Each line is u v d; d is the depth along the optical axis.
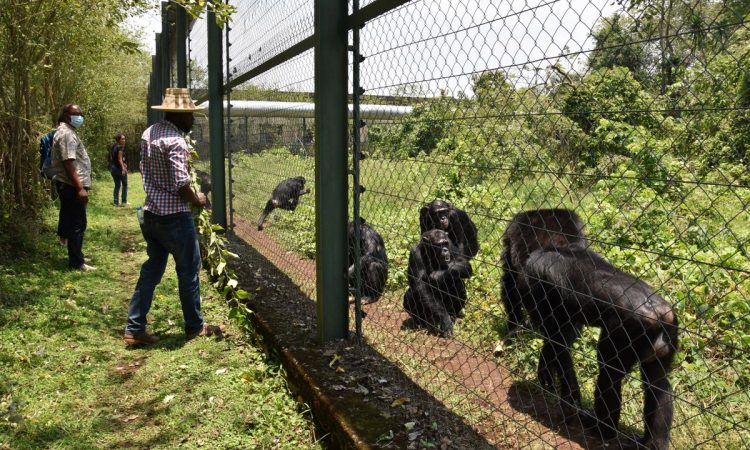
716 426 3.36
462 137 3.05
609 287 3.34
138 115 34.97
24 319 5.70
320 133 4.31
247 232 8.45
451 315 5.75
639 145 2.45
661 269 4.87
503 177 2.96
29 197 10.87
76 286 7.21
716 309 4.37
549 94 2.46
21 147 10.12
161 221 5.34
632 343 3.21
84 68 14.36
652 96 2.13
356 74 4.17
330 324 4.56
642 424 3.51
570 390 3.72
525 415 3.62
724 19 1.86
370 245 6.10
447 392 3.83
